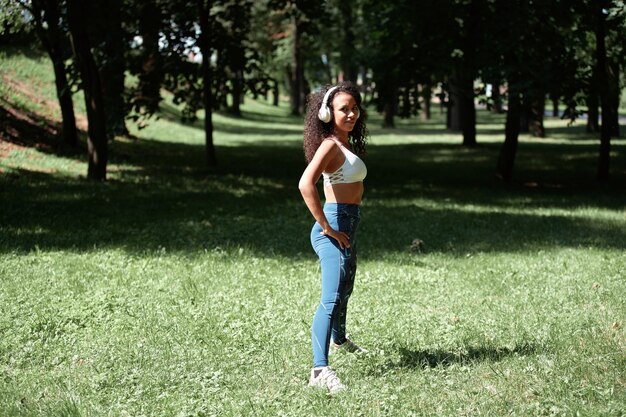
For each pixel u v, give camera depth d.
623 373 4.54
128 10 18.03
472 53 16.66
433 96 20.47
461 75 17.50
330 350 5.27
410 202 14.44
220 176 18.30
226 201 13.76
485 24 16.52
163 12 18.31
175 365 4.92
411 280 7.55
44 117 22.36
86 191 14.05
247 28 19.92
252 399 4.33
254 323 5.93
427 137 36.84
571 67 16.66
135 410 4.19
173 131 31.44
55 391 4.46
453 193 16.30
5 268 7.71
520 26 15.94
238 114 46.06
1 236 9.46
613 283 7.26
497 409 4.03
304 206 13.38
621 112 64.38
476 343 5.39
